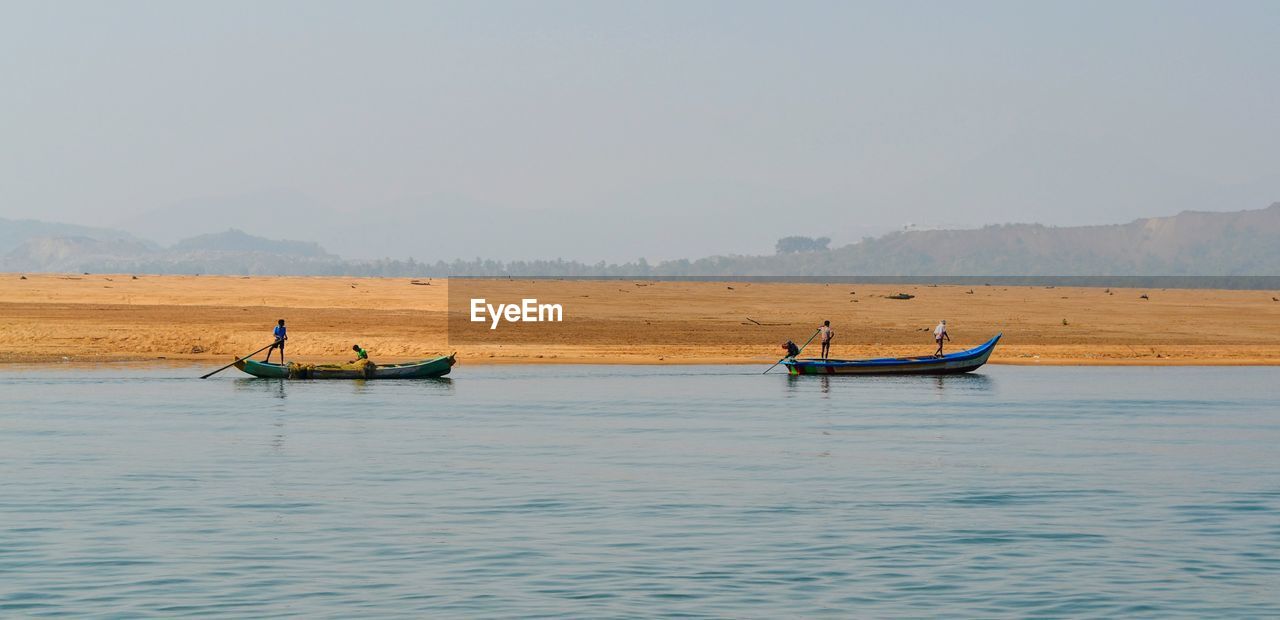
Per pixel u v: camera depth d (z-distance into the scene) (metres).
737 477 56.34
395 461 60.44
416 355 124.56
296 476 55.84
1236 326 177.12
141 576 37.59
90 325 135.25
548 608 34.38
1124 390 101.25
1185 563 40.22
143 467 57.97
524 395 93.81
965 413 83.50
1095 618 33.94
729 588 36.62
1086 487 54.56
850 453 64.25
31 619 32.94
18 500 49.62
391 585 36.75
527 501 50.19
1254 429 75.44
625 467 59.09
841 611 34.38
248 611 33.94
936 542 42.97
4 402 85.25
